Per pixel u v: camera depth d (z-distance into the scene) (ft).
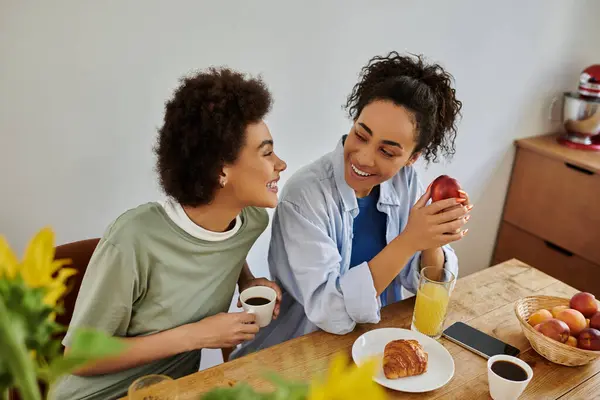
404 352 3.67
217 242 3.93
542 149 8.05
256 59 5.64
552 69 8.13
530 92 8.09
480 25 7.08
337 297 4.11
